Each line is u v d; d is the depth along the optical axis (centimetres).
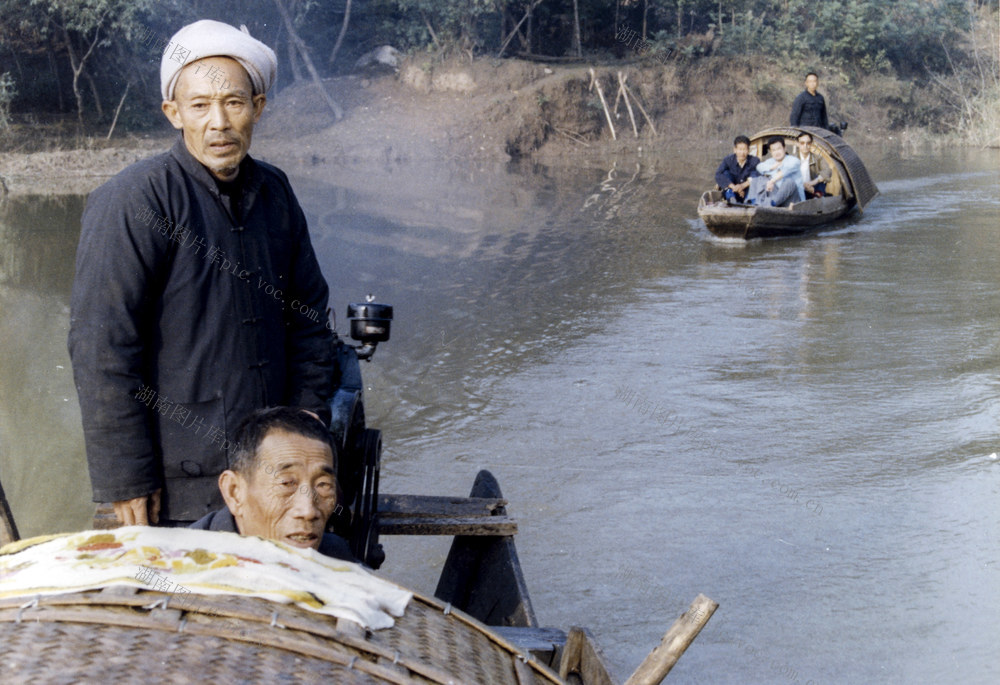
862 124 3114
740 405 748
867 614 468
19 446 643
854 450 663
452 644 224
